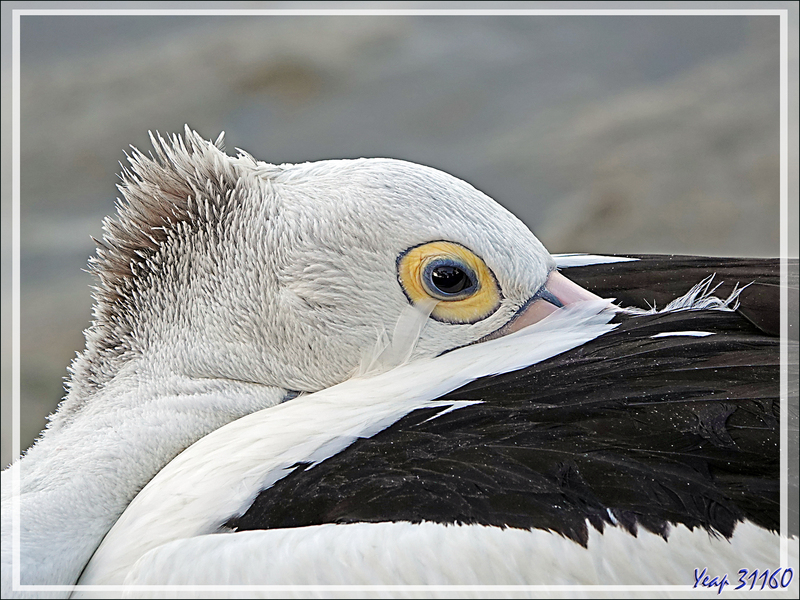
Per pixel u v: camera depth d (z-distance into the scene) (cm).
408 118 1766
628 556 328
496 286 475
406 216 473
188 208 490
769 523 337
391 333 477
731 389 377
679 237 1405
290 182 500
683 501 340
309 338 479
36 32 2056
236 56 1933
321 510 354
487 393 399
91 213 1602
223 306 485
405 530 338
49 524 410
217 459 397
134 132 1759
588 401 380
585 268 564
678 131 1602
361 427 392
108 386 493
